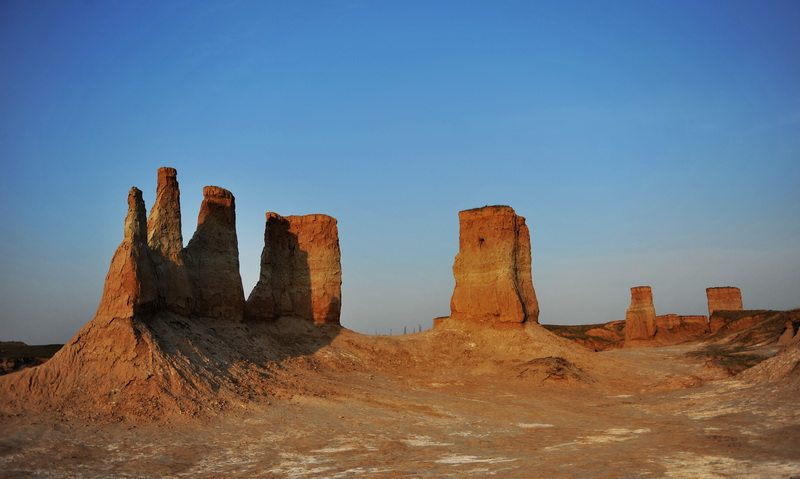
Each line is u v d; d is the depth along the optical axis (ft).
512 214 212.23
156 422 94.89
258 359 141.18
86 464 75.87
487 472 75.97
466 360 184.44
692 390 140.87
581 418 119.65
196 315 140.77
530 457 85.05
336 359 166.09
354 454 87.81
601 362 188.14
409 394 141.08
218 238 153.28
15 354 141.38
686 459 76.54
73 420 90.17
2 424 85.30
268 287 172.86
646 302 329.93
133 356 103.76
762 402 107.45
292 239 191.62
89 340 104.58
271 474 76.54
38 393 95.09
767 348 210.38
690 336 340.18
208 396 107.14
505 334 197.06
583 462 79.41
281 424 102.94
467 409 127.13
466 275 210.79
